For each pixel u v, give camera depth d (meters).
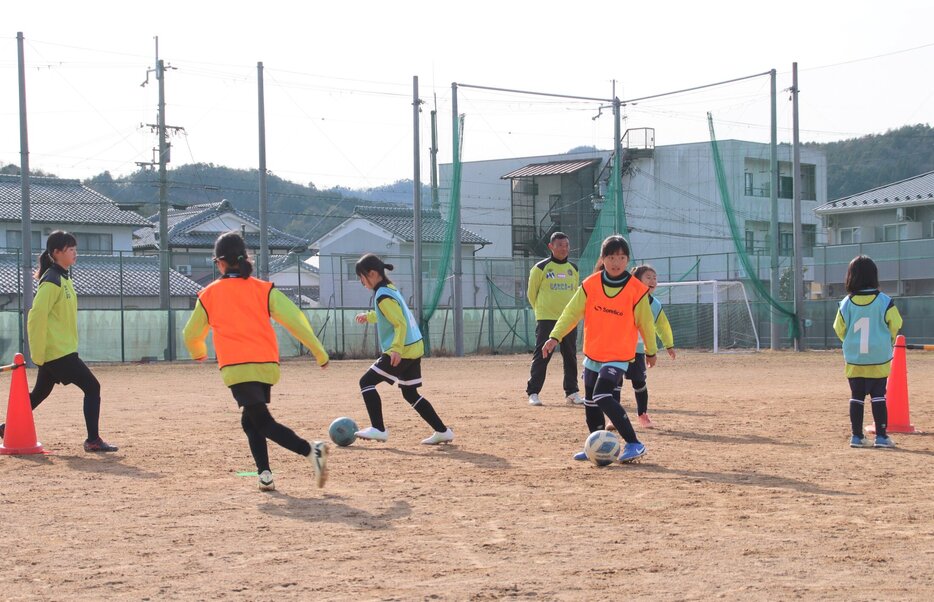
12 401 8.69
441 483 7.02
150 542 5.32
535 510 6.05
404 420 11.02
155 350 28.70
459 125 29.59
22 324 25.58
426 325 30.05
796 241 31.42
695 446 8.84
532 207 50.84
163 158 34.72
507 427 10.25
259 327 6.72
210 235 50.25
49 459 8.34
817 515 5.86
